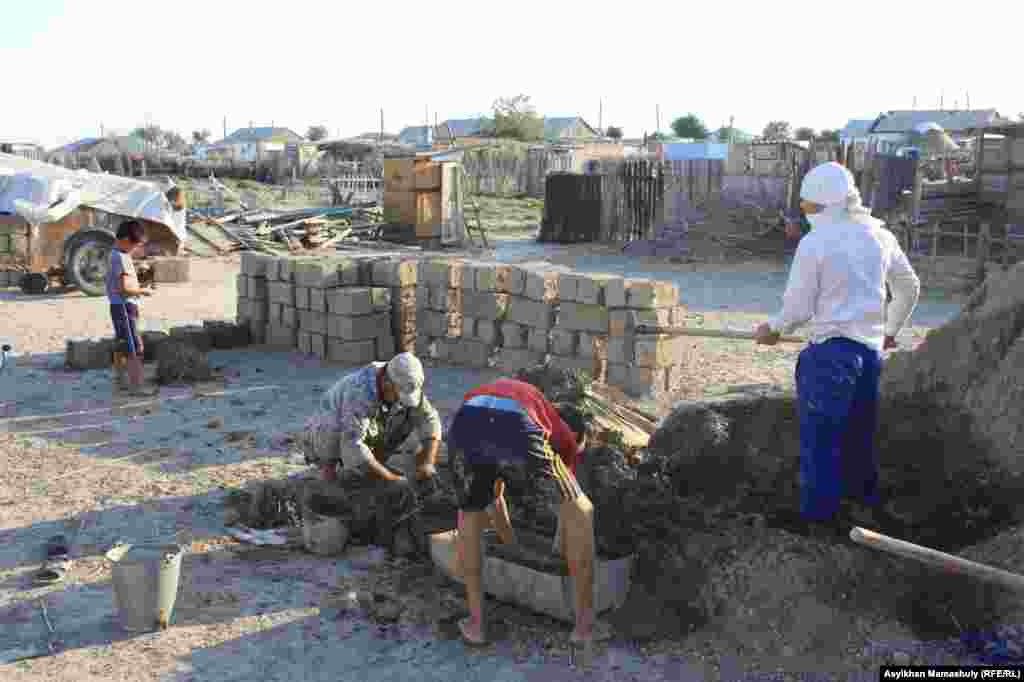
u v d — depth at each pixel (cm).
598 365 907
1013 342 613
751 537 482
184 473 694
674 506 525
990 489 529
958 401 634
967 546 492
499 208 4081
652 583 478
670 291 887
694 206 2428
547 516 545
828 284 484
